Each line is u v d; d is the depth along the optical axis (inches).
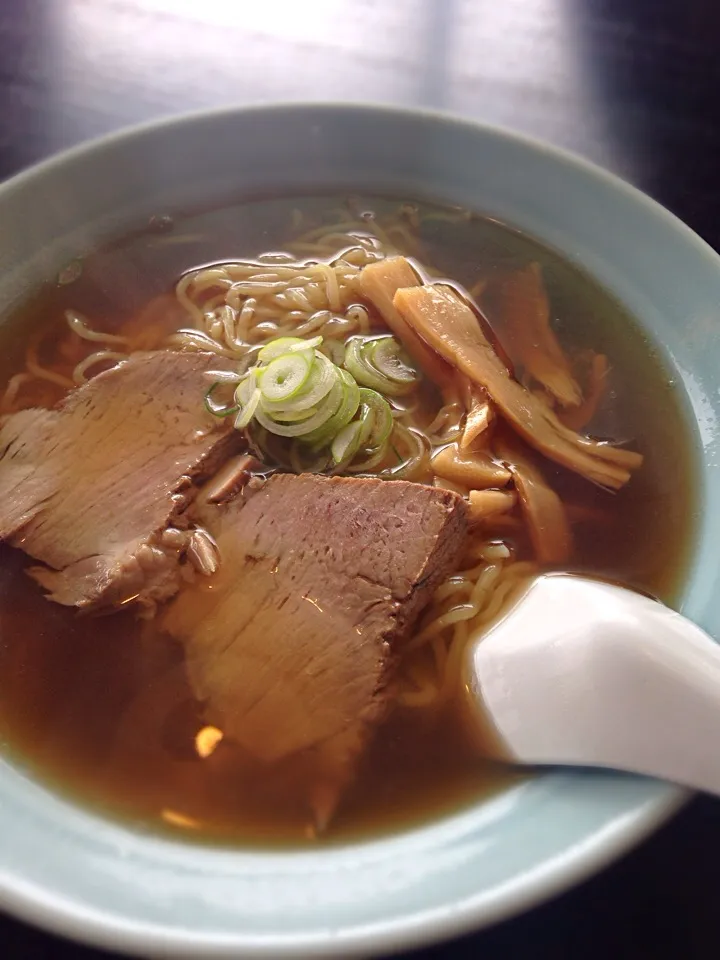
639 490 8.2
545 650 6.6
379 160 10.3
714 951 5.9
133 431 8.3
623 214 9.3
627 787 5.7
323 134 10.1
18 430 8.4
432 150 10.1
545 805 6.0
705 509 7.9
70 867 5.7
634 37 13.5
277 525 7.7
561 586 7.3
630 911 6.0
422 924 5.1
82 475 8.1
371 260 10.0
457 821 6.3
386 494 7.6
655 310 9.1
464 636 7.5
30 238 9.4
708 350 8.6
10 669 7.2
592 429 8.6
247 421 8.1
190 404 8.4
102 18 13.3
